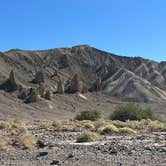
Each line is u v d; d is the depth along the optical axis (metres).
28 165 15.05
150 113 52.69
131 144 20.62
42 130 34.94
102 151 18.09
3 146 20.73
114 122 39.38
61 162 15.41
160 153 16.94
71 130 34.16
